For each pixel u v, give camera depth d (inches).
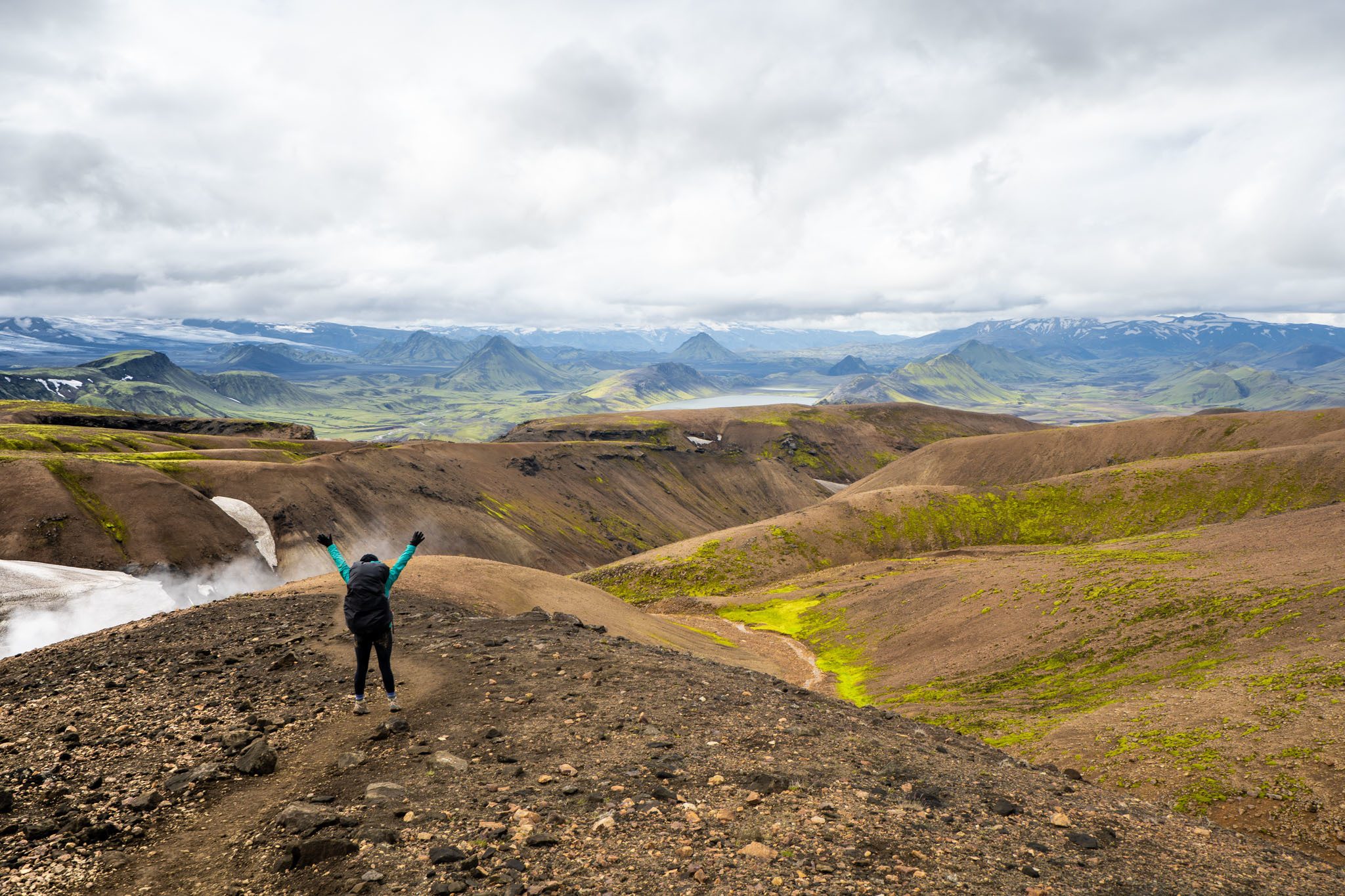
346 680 576.4
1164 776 1014.4
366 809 330.3
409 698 530.0
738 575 5728.3
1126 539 4434.1
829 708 685.3
